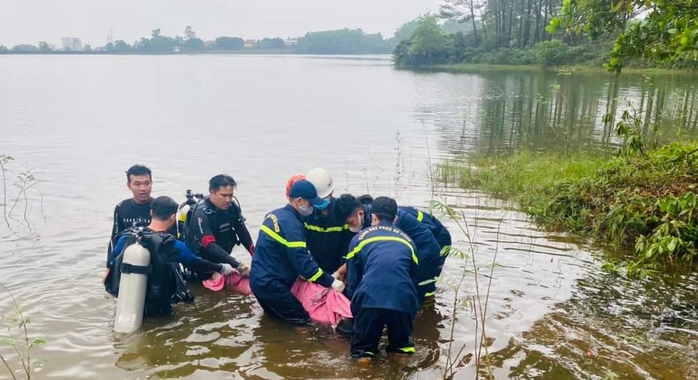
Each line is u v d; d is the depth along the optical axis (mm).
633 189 7859
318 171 5637
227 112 22297
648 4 5391
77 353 4648
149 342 4867
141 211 6105
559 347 4738
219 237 6168
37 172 11102
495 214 8445
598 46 49625
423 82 43188
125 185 10125
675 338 4852
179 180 10492
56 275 6164
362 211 5359
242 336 5035
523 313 5348
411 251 4758
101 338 4906
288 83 43344
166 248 5141
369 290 4520
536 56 56312
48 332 4965
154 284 5195
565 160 11406
